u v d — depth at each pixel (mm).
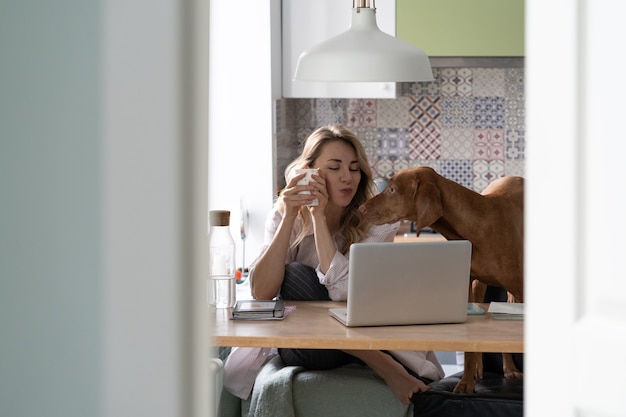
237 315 3080
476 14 5168
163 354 1222
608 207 1354
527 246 1433
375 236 3570
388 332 2895
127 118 1204
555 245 1403
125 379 1226
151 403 1228
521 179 3426
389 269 2912
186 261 1223
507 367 3418
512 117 5840
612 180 1346
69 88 1205
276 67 4957
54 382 1229
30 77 1206
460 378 3451
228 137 4766
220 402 3549
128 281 1219
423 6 5184
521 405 3078
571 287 1394
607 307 1363
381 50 3055
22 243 1221
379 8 5191
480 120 5855
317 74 3041
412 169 3311
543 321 1426
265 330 2920
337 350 3396
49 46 1202
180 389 1227
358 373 3352
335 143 3490
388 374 3256
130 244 1215
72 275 1221
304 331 2902
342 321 3018
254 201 4781
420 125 5871
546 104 1397
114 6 1195
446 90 5848
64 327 1225
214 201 4758
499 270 3254
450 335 2854
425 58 3139
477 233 3252
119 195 1211
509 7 5156
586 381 1389
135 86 1201
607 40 1339
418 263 2932
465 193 3271
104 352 1226
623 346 1341
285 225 3404
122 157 1209
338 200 3465
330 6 5074
